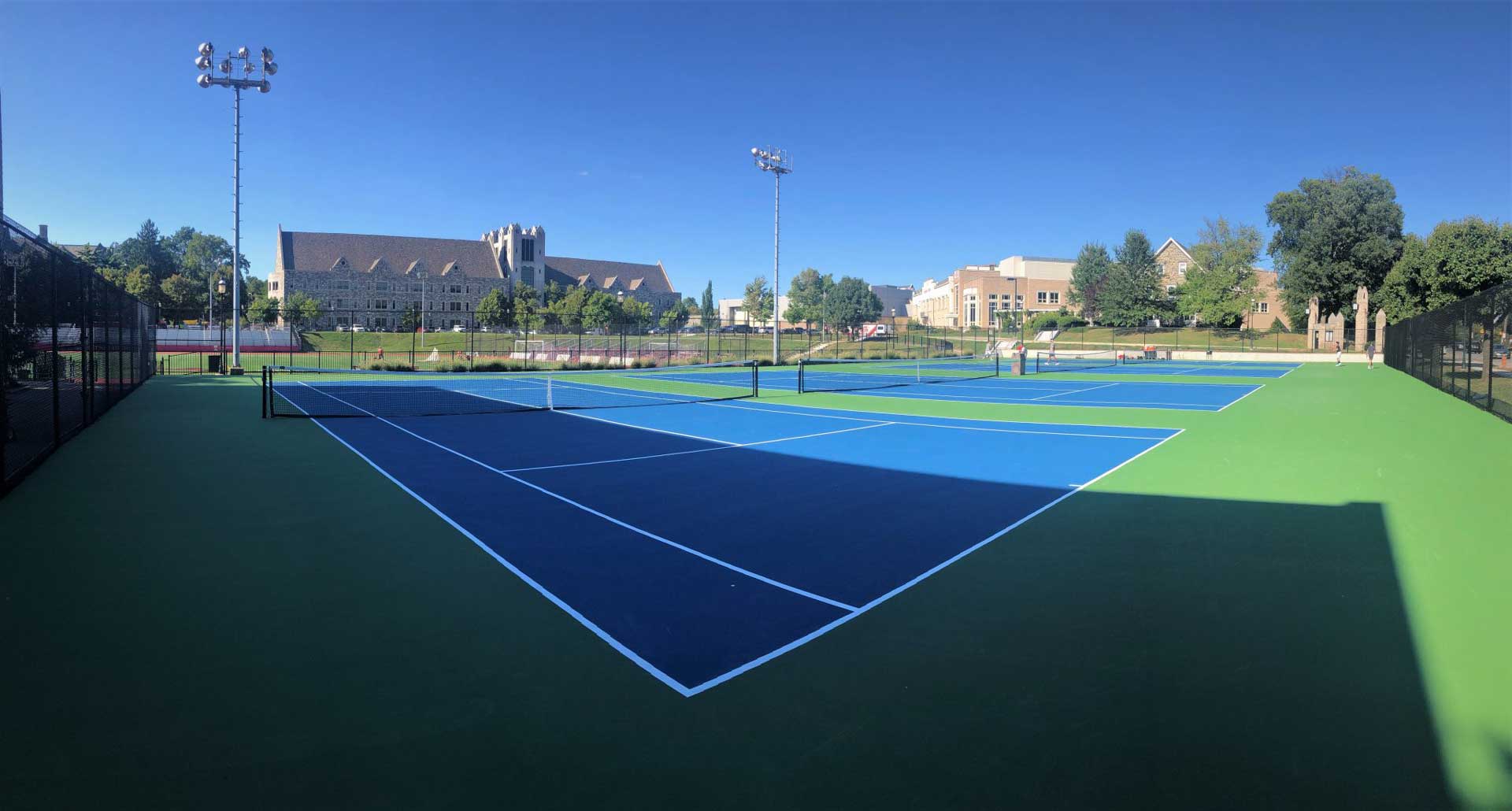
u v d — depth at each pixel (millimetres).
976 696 3816
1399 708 3684
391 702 3752
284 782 3082
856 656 4305
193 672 4059
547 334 65000
